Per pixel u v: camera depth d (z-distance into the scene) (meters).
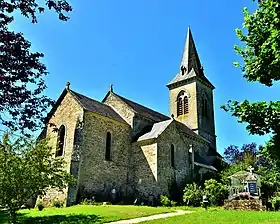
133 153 34.72
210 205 30.59
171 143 35.53
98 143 31.53
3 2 6.85
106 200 30.53
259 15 7.95
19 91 7.26
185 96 54.41
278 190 30.39
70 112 31.83
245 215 17.78
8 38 6.93
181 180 35.22
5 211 25.59
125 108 37.38
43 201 28.59
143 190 32.31
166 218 18.02
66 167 29.06
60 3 7.46
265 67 7.73
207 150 48.41
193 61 57.31
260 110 7.91
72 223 18.16
